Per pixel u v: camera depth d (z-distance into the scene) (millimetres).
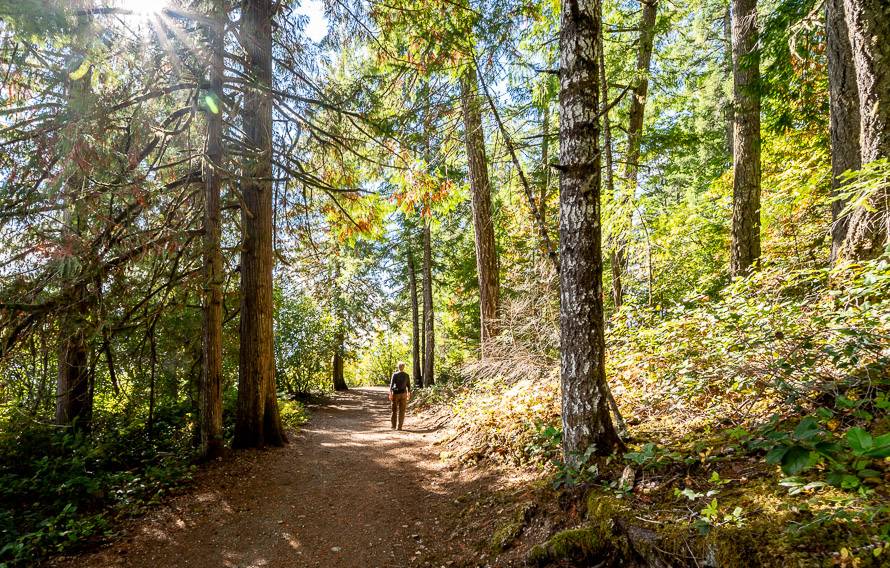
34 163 5055
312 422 11844
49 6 4258
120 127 5633
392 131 7609
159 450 7371
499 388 8711
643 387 5176
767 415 3529
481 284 11008
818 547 2096
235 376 10688
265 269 7910
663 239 9250
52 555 4238
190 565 4176
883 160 3676
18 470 5871
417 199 8492
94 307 5984
